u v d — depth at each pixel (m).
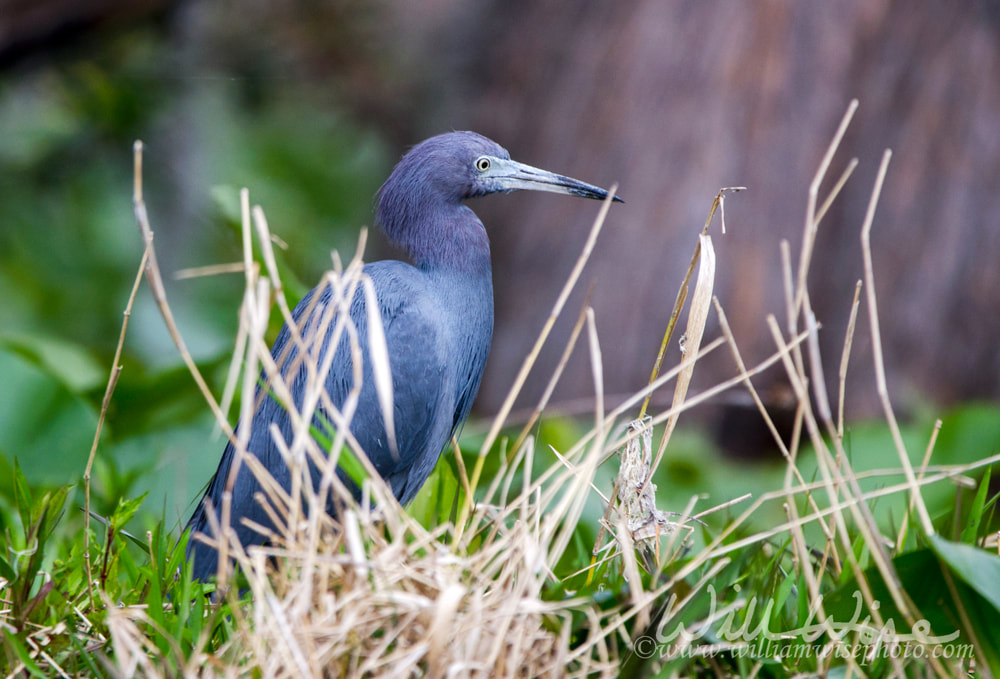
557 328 14.08
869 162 13.55
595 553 6.58
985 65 13.53
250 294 5.73
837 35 13.50
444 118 17.72
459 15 17.59
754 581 6.14
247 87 18.38
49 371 9.96
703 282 6.41
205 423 10.45
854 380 13.49
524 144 14.92
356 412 8.02
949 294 13.56
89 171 18.36
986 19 13.60
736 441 13.31
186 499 9.82
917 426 11.08
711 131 13.59
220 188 10.50
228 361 10.75
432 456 8.64
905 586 5.75
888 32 13.51
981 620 5.50
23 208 18.31
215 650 5.89
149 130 18.14
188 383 10.43
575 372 13.87
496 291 14.84
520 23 15.39
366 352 8.03
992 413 9.58
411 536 6.89
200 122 18.38
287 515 5.80
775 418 13.12
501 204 14.95
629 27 14.25
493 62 15.70
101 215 18.59
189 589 5.78
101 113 17.56
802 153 13.49
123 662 5.20
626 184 13.92
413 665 5.12
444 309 8.68
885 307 13.56
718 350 13.25
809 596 6.12
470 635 5.15
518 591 5.23
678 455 11.23
